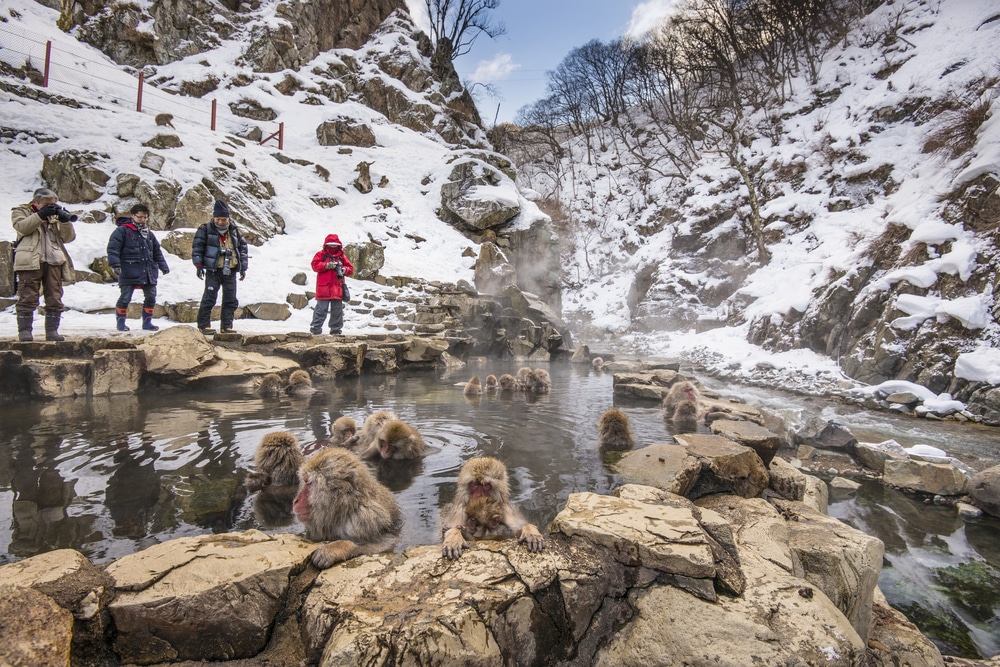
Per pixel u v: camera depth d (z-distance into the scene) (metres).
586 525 2.50
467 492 2.74
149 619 1.91
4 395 5.47
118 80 16.98
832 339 11.40
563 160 40.69
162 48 20.47
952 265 9.53
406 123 24.36
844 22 27.41
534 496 3.17
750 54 31.27
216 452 3.79
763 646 1.94
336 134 19.72
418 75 26.39
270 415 5.10
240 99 20.03
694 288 20.14
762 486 3.63
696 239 21.73
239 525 2.70
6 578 1.88
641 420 5.56
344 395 6.47
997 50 17.97
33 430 4.26
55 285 6.04
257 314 9.93
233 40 22.38
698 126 30.80
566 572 2.25
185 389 6.38
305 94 22.12
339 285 9.30
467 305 12.49
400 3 30.50
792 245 17.94
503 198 17.70
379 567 2.27
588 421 5.32
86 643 1.85
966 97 17.23
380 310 11.78
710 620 2.05
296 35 24.19
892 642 2.48
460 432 4.76
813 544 2.67
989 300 8.68
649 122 38.03
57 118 12.62
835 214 17.70
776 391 9.99
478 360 11.80
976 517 3.97
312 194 16.41
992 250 9.24
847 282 11.70
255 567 2.15
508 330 12.80
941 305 9.05
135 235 7.47
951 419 7.44
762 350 13.29
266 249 12.77
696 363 13.74
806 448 5.45
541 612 2.12
